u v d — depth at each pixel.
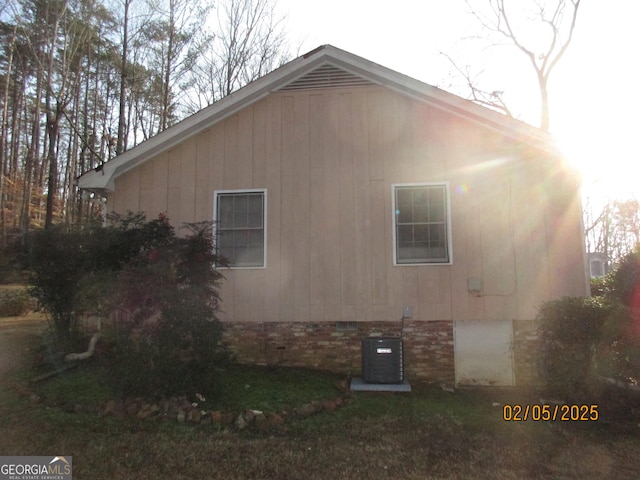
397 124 8.27
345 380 7.37
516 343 7.69
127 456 4.35
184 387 5.62
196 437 4.82
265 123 8.55
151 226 6.38
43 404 5.63
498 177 7.96
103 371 6.44
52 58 21.36
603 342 5.99
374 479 4.01
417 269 7.93
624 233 38.41
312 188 8.30
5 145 26.31
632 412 5.91
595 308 6.07
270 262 8.22
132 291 5.46
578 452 4.73
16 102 27.62
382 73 8.19
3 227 21.69
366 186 8.20
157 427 5.04
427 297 7.88
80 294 6.67
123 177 8.68
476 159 8.03
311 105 8.48
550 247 7.72
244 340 8.15
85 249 6.99
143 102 24.72
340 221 8.17
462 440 4.98
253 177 8.45
